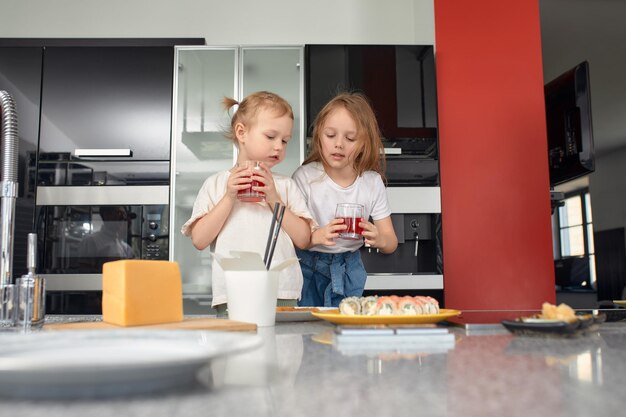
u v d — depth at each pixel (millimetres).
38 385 372
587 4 2869
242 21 3314
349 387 402
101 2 3293
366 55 2781
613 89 2834
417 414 324
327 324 968
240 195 1531
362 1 3348
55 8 3285
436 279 2660
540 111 2826
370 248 2744
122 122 2771
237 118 1758
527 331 719
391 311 875
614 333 768
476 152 2797
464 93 2830
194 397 373
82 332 545
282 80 2779
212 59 2803
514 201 2773
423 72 2797
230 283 917
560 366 485
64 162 2746
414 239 2738
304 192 1957
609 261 2746
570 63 2854
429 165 2752
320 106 2736
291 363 514
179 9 3311
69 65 2803
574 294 2738
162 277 839
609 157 2805
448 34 2859
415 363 511
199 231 1574
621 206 2773
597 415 317
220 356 399
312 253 1875
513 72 2848
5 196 1078
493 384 408
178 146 2758
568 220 2775
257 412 330
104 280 872
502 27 2867
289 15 3332
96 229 2717
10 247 1081
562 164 2824
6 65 2797
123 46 2812
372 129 1945
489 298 2725
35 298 922
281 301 1591
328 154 1869
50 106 2779
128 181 2742
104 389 382
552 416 316
